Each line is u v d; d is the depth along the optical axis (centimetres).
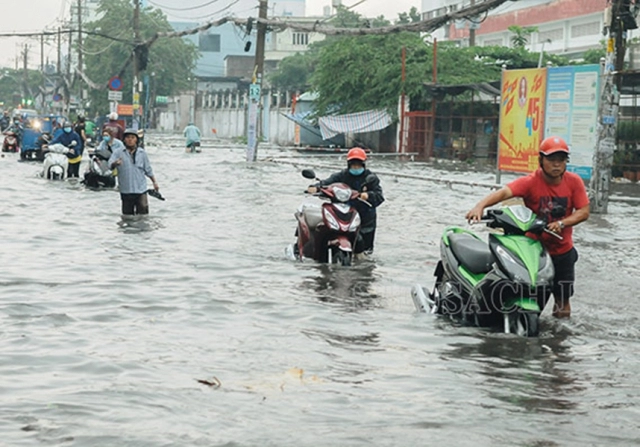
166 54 9269
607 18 1934
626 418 534
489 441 482
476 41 7650
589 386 610
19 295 871
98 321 770
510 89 2455
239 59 10919
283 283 992
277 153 4869
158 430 486
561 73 2172
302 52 10794
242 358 657
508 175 3142
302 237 1169
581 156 2097
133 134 1623
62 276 985
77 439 467
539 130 2294
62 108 8806
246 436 479
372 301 911
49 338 699
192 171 3014
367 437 482
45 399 538
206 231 1428
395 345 720
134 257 1140
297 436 481
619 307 911
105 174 2191
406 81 4519
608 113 1938
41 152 3356
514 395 580
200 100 9138
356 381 603
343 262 1120
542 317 854
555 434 498
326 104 4966
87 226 1452
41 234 1338
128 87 9006
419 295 874
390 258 1205
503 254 780
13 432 477
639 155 3077
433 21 2561
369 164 3900
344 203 1152
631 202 2242
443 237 889
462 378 621
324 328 773
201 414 517
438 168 3597
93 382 580
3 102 16425
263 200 1984
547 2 6719
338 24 8606
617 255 1296
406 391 582
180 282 970
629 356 704
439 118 4481
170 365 629
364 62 4825
